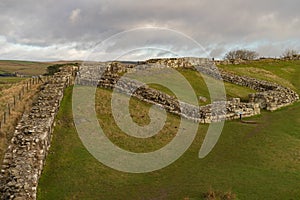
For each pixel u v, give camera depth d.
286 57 77.88
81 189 21.12
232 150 28.08
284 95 44.69
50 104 28.73
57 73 37.59
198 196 20.27
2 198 17.77
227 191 20.66
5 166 20.22
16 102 33.25
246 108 38.19
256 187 21.47
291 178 22.89
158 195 20.72
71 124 28.88
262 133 32.00
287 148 28.06
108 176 22.81
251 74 59.41
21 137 22.31
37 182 20.06
